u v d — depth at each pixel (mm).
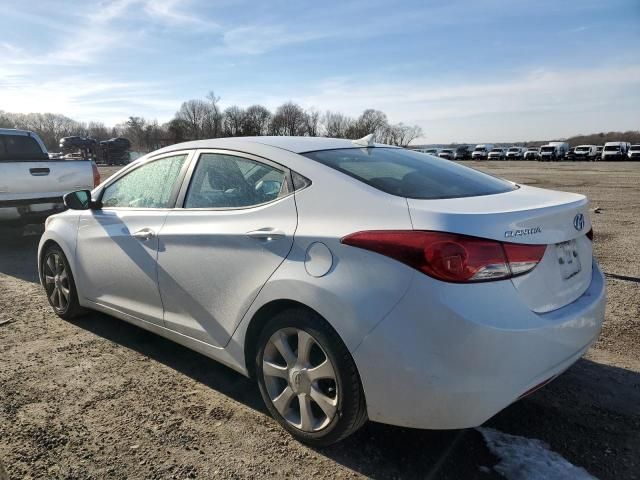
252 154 3213
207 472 2602
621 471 2594
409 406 2383
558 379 3543
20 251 7961
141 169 4004
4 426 2984
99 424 3014
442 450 2768
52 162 8148
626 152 62750
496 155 73500
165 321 3562
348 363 2520
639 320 4566
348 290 2469
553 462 2646
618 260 6789
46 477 2553
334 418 2615
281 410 2881
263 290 2832
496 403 2316
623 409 3170
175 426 3000
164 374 3652
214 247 3125
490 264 2307
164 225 3506
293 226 2781
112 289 4016
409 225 2410
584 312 2660
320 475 2582
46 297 5422
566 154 66750
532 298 2441
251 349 3068
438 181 3039
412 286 2322
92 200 4281
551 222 2598
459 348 2254
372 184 2756
